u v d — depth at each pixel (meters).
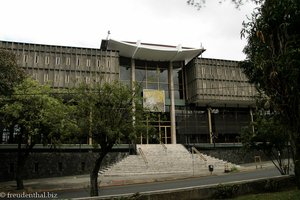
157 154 34.88
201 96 41.69
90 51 38.41
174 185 20.30
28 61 35.88
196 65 42.66
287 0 10.77
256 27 11.59
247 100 43.16
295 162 11.75
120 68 42.78
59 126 19.47
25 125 20.62
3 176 28.66
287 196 10.85
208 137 43.62
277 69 10.67
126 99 14.66
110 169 29.47
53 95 23.22
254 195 11.48
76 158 31.81
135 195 10.23
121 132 14.20
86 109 14.42
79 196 17.48
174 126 42.56
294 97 10.82
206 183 20.09
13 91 21.08
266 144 16.41
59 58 37.06
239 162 38.97
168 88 44.56
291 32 11.00
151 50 40.97
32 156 30.06
